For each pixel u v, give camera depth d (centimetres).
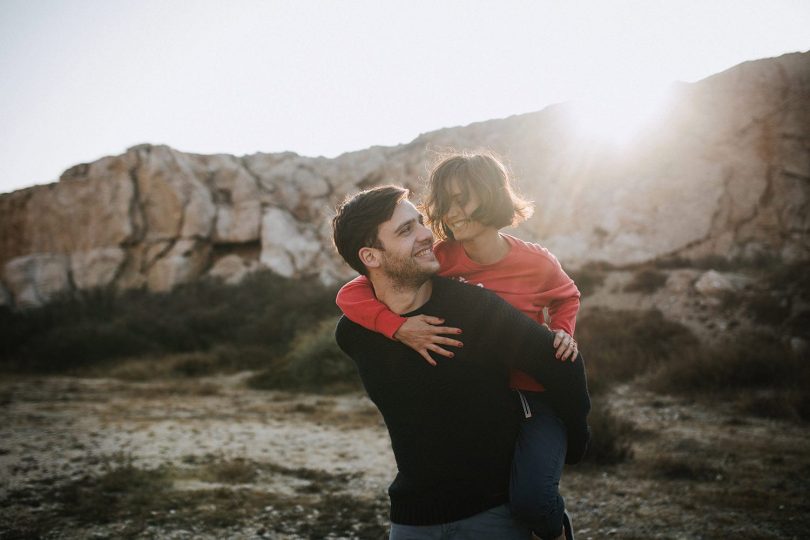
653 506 562
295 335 2047
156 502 601
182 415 1105
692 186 2706
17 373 1945
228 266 3141
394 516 183
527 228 2953
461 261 217
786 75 2872
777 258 2309
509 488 174
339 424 1009
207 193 3325
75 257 3203
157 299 2856
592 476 663
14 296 3089
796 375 1098
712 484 622
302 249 3198
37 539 507
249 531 525
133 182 3281
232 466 725
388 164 3534
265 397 1331
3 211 3416
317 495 629
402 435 178
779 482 620
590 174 2970
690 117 2933
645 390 1162
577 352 181
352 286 199
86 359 2023
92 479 684
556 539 179
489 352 174
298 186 3544
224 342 2223
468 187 201
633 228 2691
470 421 172
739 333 1518
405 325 175
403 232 180
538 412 189
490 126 3512
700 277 1930
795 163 2669
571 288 221
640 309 1872
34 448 841
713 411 979
